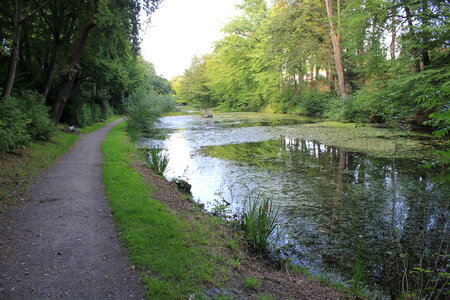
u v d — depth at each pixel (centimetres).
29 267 365
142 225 488
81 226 490
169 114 5175
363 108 1462
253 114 4209
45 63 1956
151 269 362
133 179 777
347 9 1378
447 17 1119
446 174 293
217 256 412
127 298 308
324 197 754
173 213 565
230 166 1123
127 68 3491
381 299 364
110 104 4478
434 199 698
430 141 1334
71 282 335
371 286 396
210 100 6550
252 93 4666
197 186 879
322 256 479
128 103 2525
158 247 416
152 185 752
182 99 7044
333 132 1872
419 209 650
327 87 3412
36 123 1198
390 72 1501
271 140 1731
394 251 485
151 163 1045
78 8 1542
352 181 877
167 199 665
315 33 2611
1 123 800
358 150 1288
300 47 2547
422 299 335
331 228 579
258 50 3566
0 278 339
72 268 364
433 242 508
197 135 2108
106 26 1523
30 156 980
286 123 2667
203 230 502
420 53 1380
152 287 324
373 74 1540
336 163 1107
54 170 885
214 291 331
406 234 542
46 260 382
